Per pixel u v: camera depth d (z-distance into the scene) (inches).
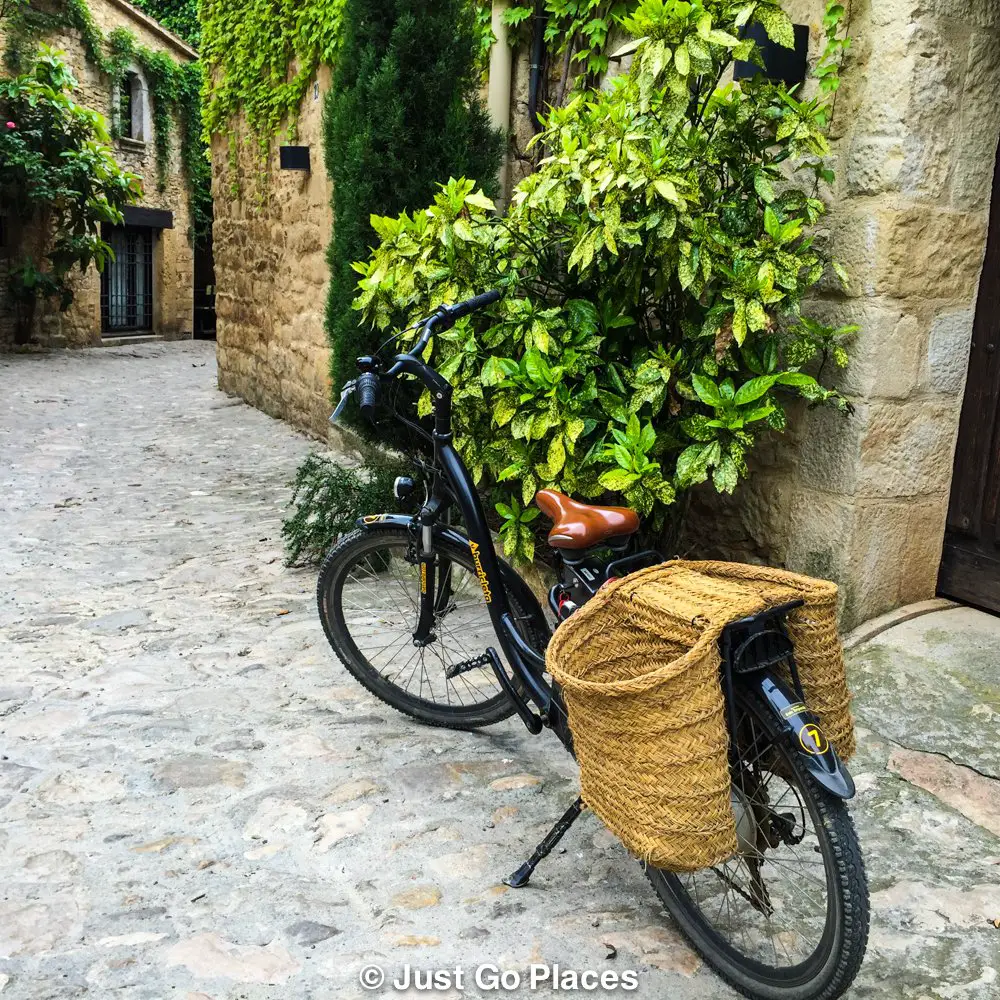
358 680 136.7
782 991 79.7
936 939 90.5
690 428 130.1
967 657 131.2
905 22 126.0
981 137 134.1
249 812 110.7
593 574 98.6
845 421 136.8
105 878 98.1
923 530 143.5
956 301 137.9
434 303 139.7
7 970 84.4
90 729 130.3
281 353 375.6
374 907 94.4
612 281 137.6
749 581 86.2
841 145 135.4
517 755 125.8
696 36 116.6
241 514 246.7
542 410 132.5
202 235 802.8
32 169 565.6
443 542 123.9
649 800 76.1
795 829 92.7
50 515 242.5
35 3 602.2
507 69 216.2
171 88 733.9
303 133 328.5
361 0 198.4
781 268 123.4
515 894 96.8
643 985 84.7
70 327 660.1
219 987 83.0
